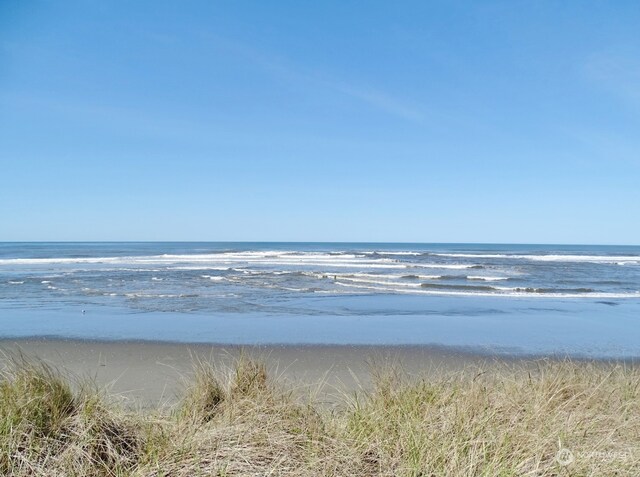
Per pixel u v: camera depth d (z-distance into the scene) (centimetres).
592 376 548
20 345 998
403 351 1005
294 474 290
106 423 332
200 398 422
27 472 275
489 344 1100
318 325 1316
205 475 285
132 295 1916
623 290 2427
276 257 5391
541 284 2670
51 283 2369
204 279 2620
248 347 1009
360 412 384
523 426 337
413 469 291
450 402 396
